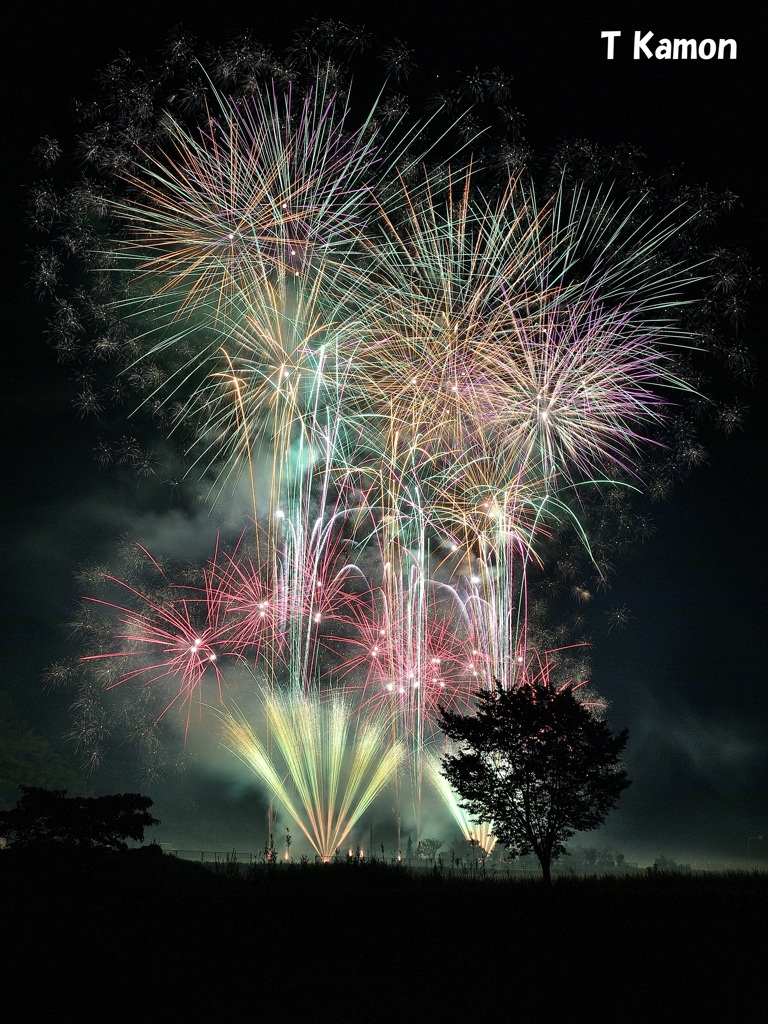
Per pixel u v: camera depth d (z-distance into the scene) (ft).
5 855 100.22
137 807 108.27
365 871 112.68
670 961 65.00
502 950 68.49
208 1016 54.24
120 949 68.95
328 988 59.16
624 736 105.40
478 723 107.14
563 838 105.60
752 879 110.22
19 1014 54.65
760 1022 52.65
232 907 85.10
